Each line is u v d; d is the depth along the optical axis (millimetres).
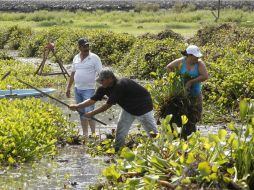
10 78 38031
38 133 22719
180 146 15516
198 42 56031
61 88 39375
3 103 27172
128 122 21547
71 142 24391
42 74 41438
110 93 21094
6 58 57562
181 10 118438
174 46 45406
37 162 21578
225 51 41188
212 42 52938
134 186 14711
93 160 21828
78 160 21875
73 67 25234
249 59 37812
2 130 22219
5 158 21359
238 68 34500
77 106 21734
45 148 22391
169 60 42469
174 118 22469
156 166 15062
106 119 30094
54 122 25531
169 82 22688
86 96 24766
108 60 52875
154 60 43844
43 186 18891
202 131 27141
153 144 15914
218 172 14148
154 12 116750
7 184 19031
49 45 41562
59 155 22578
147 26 90062
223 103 31062
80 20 104812
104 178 19406
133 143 22094
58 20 100125
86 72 24672
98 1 196625
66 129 25578
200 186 13984
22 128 22078
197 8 130125
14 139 21750
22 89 33156
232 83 31609
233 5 140375
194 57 22109
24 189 18562
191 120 22516
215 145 14805
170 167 14992
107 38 54812
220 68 34406
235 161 14570
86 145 23984
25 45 65375
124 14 111500
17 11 128750
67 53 55906
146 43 48188
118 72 48562
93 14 115688
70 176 19922
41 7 134125
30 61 57219
